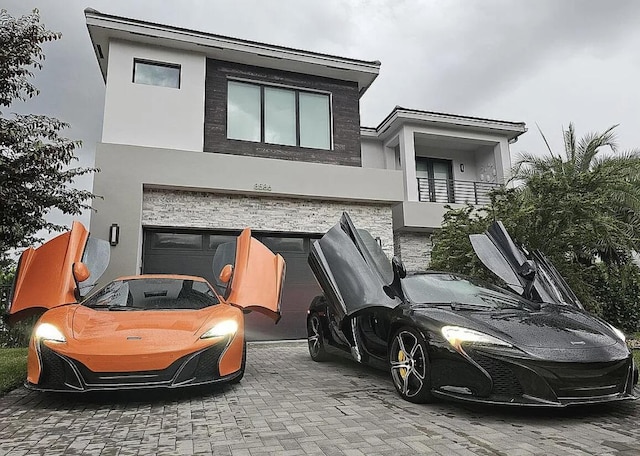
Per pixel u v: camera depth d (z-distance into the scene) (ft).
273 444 8.31
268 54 31.50
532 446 7.92
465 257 22.27
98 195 25.18
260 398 12.00
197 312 13.48
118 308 13.74
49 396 12.30
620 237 22.62
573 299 13.16
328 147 33.63
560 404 8.91
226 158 27.94
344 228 14.47
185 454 7.86
